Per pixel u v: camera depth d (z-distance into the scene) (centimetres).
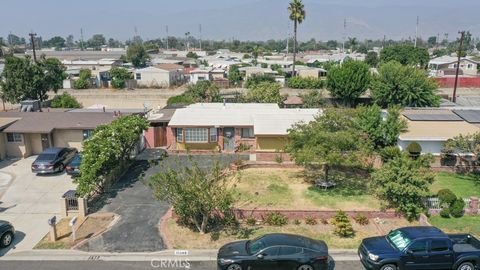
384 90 4869
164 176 1978
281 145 3116
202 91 5319
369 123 3039
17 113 3666
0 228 1855
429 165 2441
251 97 4981
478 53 17038
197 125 3319
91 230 2036
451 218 2197
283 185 2608
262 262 1584
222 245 1894
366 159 2695
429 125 3247
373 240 1725
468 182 2750
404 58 9975
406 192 2100
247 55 13962
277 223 2083
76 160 2852
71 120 3450
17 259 1773
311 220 2097
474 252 1623
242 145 3403
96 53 14875
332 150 2425
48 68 5809
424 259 1603
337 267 1700
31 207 2328
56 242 1919
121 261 1753
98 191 2477
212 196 1955
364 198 2405
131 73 7750
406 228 1736
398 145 3127
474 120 3353
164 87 7350
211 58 12394
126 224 2097
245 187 2564
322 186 2541
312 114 3438
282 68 9025
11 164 3123
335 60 10650
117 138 2706
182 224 2084
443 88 6956
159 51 17200
